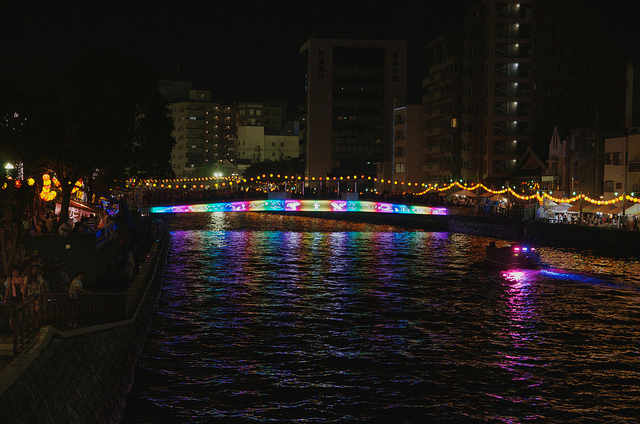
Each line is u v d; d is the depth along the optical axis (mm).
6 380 12102
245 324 34969
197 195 104438
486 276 53469
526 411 22594
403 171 148500
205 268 57562
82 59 43688
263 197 100000
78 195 57812
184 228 111312
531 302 41969
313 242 84688
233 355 28766
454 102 134250
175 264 60000
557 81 121688
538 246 76250
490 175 121750
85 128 39062
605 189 86188
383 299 43031
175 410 21891
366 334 33094
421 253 71500
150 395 23141
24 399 12641
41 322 16109
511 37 121250
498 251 59250
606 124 122375
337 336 32625
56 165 38062
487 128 122188
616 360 28703
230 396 23469
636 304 41219
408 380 25688
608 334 33406
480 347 30719
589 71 121812
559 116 122000
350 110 179625
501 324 35562
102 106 43344
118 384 21312
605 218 76500
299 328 34250
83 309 19922
